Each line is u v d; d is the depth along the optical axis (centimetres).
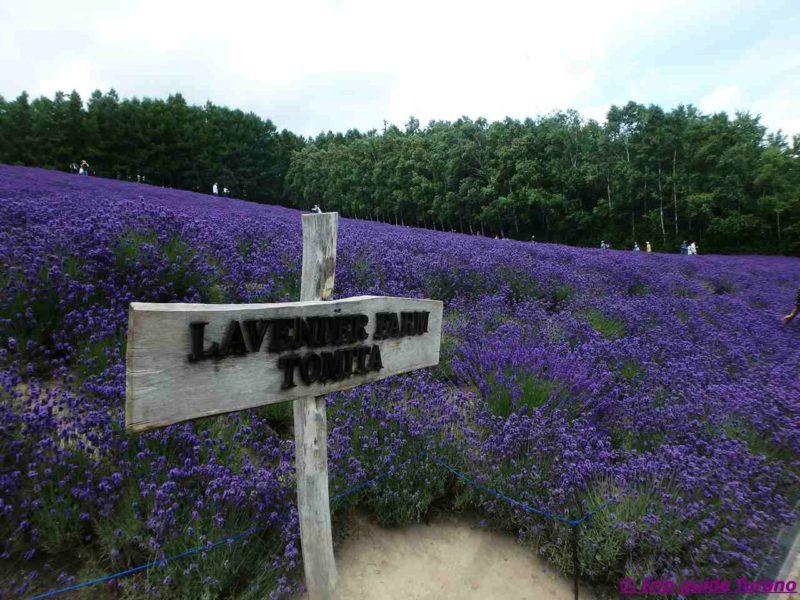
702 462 308
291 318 173
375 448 299
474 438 331
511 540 288
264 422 314
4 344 317
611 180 4153
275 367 170
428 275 682
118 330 345
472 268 748
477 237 1812
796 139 4353
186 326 142
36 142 5175
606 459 306
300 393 180
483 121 4906
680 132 3825
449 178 4697
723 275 1473
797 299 818
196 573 204
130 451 245
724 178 3553
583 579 261
